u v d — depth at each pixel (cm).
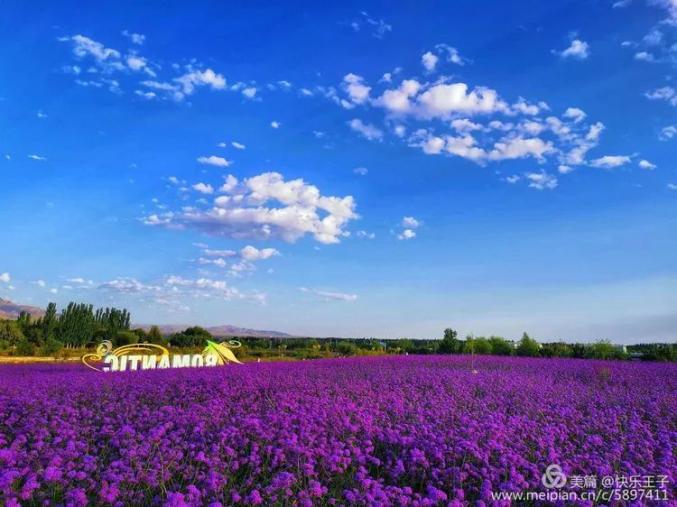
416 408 1116
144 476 661
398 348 4259
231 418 971
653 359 3100
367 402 1154
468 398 1263
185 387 1368
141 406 1157
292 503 614
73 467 695
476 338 3847
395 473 705
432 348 4203
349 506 618
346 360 2644
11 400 1154
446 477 705
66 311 5941
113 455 791
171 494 557
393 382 1591
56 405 1088
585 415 1152
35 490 632
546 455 797
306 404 1078
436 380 1611
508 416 1086
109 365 2108
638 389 1527
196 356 2297
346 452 752
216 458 720
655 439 945
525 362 2617
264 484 712
